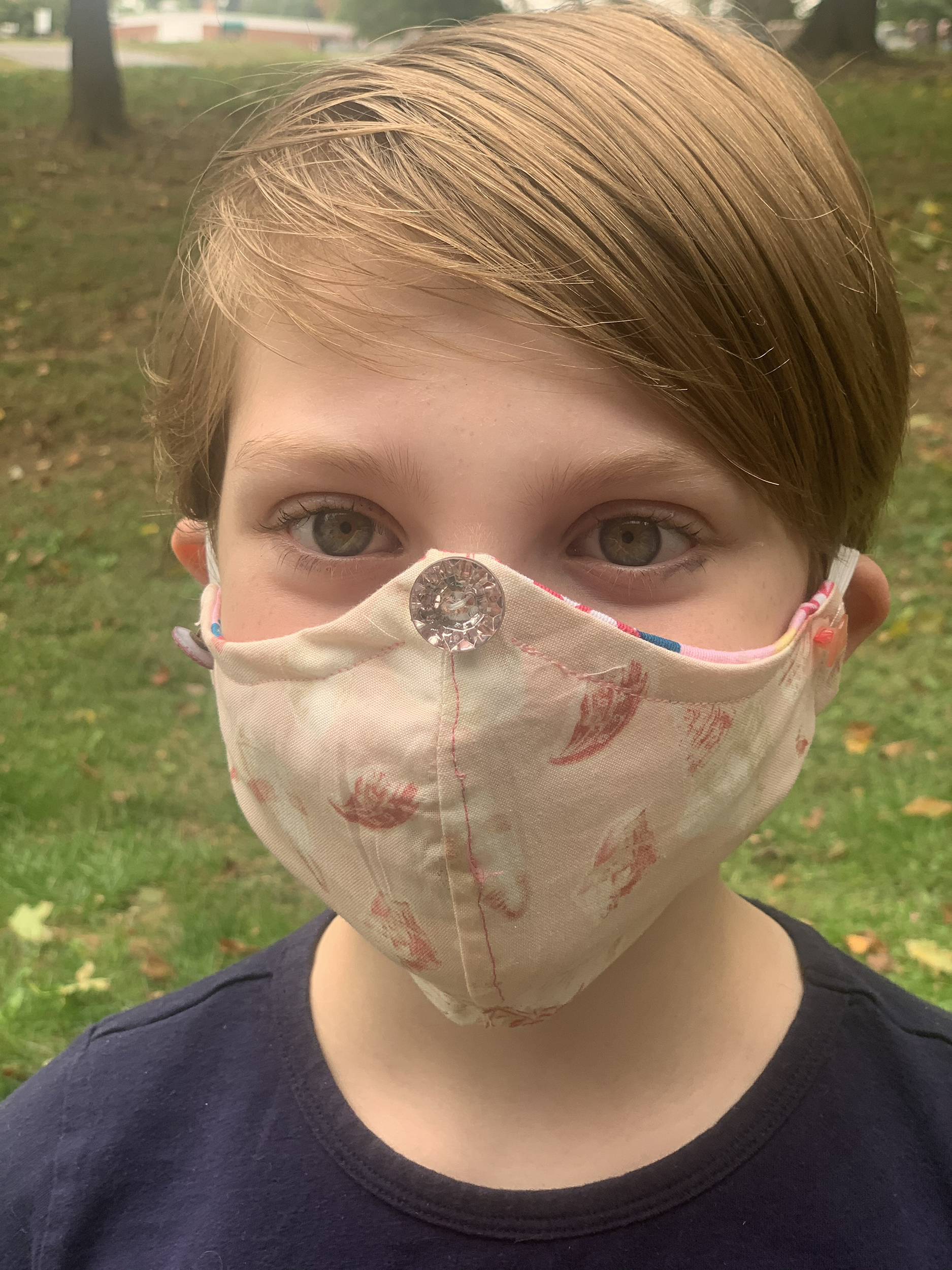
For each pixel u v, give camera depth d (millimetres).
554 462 784
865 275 913
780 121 890
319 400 816
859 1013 1072
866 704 4305
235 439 918
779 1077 998
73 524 6172
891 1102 1013
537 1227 930
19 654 5035
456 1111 995
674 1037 998
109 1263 985
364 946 1055
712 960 1026
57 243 8867
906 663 4551
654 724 839
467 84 857
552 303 771
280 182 878
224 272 915
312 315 807
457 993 915
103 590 5602
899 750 3988
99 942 3199
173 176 10016
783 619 916
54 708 4602
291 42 12359
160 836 3730
